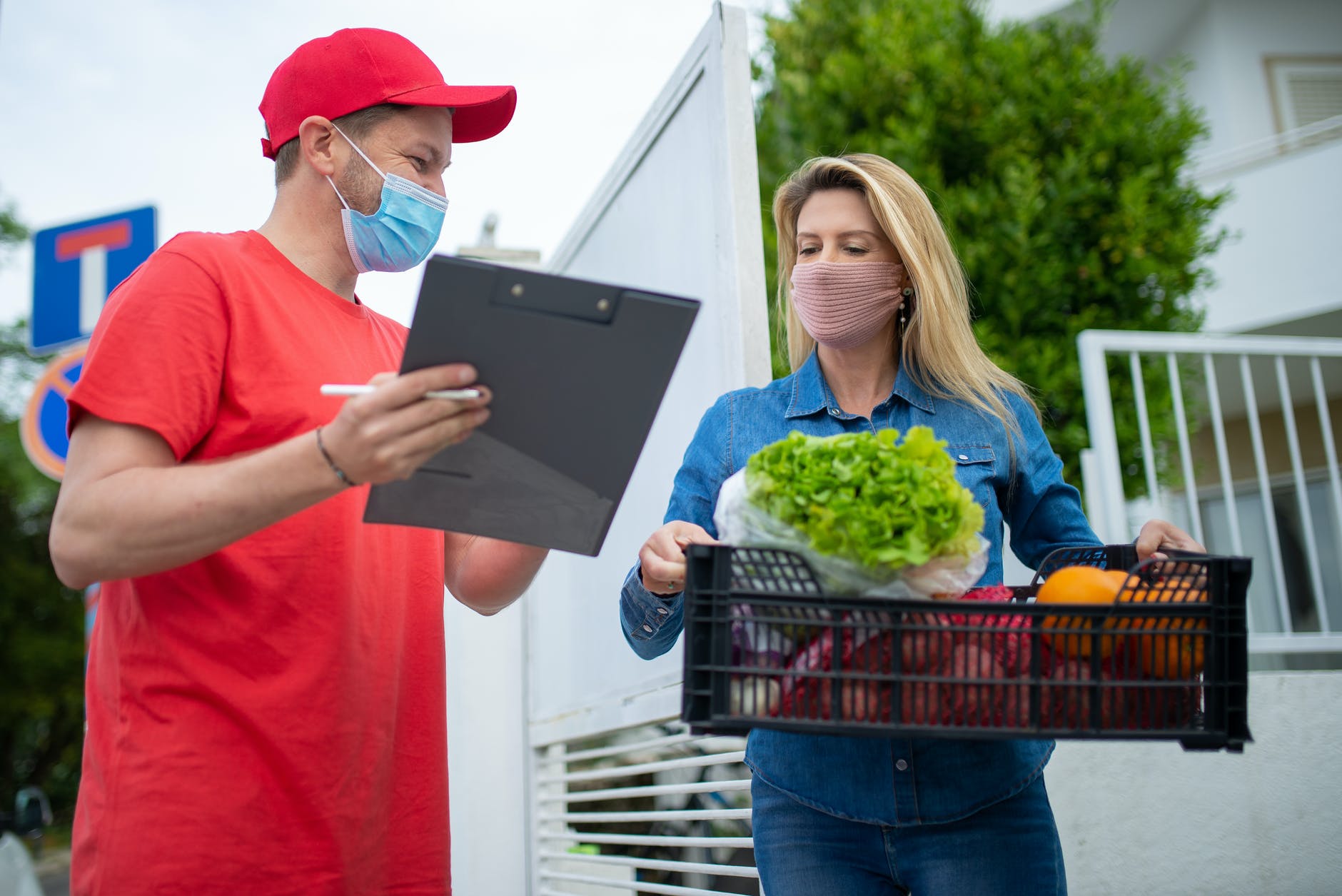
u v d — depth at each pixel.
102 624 1.73
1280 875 3.04
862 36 6.31
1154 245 5.59
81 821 1.64
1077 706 1.28
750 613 1.30
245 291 1.76
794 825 1.79
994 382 2.01
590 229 3.76
